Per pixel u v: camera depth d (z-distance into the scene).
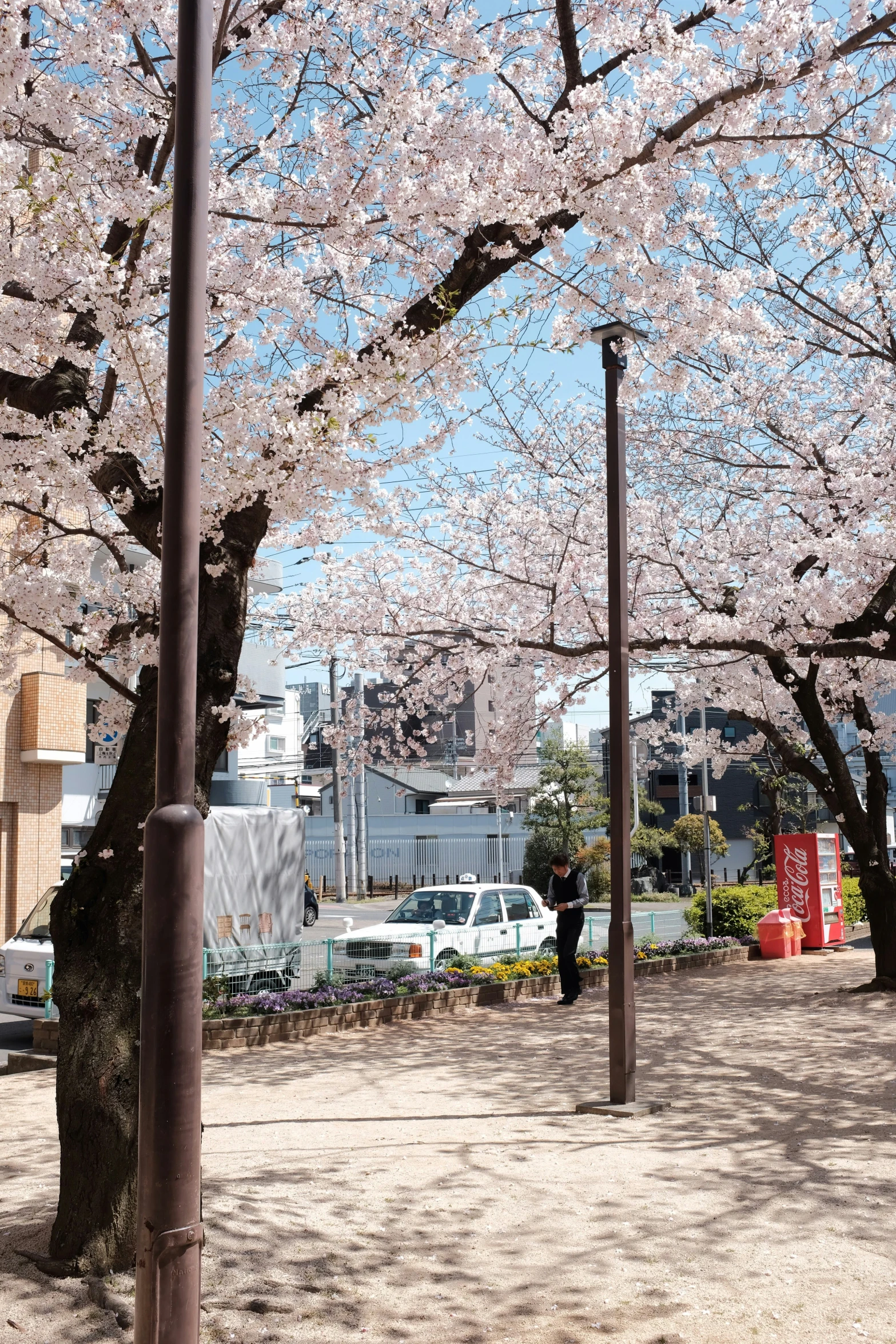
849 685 15.78
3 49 4.89
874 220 9.63
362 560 13.66
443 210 5.95
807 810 37.62
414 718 15.63
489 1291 4.74
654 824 55.28
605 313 6.87
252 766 50.28
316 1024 12.45
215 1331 4.25
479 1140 7.30
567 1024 12.75
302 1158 6.84
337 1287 4.74
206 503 5.48
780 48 5.85
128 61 6.77
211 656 5.34
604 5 6.37
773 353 11.89
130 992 4.96
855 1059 9.91
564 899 14.61
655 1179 6.29
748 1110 8.09
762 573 12.26
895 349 12.06
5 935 19.08
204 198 3.59
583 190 5.90
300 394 6.01
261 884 15.98
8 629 7.43
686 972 18.16
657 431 13.13
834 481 12.23
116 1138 4.77
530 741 14.87
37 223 5.59
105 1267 4.64
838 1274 4.86
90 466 5.61
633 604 13.20
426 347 5.82
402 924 16.48
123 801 5.10
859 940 24.55
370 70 6.46
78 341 6.29
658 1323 4.42
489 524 13.31
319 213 6.04
